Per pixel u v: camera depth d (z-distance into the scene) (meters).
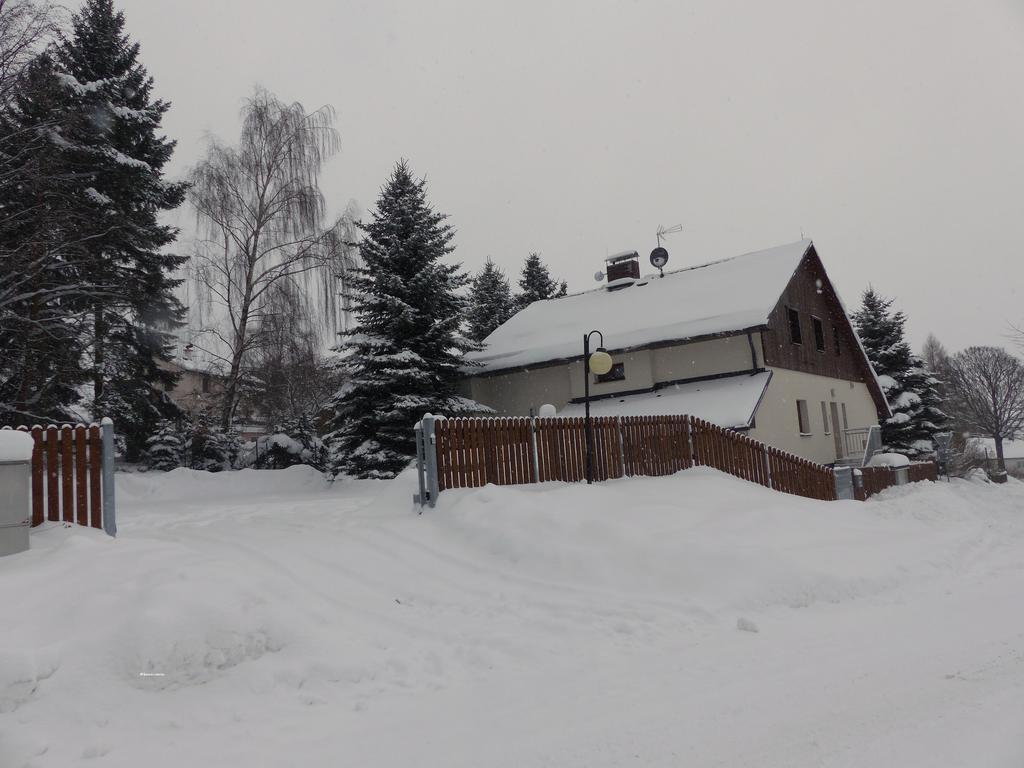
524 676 4.66
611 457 11.97
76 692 4.02
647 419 12.88
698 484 11.32
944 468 26.19
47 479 6.79
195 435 24.34
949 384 55.03
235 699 4.26
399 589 6.66
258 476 19.84
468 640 5.35
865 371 29.44
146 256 22.03
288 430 26.03
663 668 4.71
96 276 17.69
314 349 23.97
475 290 53.00
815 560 7.44
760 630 5.65
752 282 23.27
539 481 10.68
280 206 23.64
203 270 23.06
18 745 3.52
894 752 3.24
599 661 4.93
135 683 4.21
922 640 5.17
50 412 18.08
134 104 23.77
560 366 24.22
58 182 16.11
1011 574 7.82
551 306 29.81
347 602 6.13
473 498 8.88
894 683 4.22
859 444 25.86
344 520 9.48
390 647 5.19
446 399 21.64
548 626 5.69
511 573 7.18
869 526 10.04
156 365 24.09
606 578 6.92
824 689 4.16
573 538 7.66
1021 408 53.47
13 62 14.81
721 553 7.14
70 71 22.25
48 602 4.72
